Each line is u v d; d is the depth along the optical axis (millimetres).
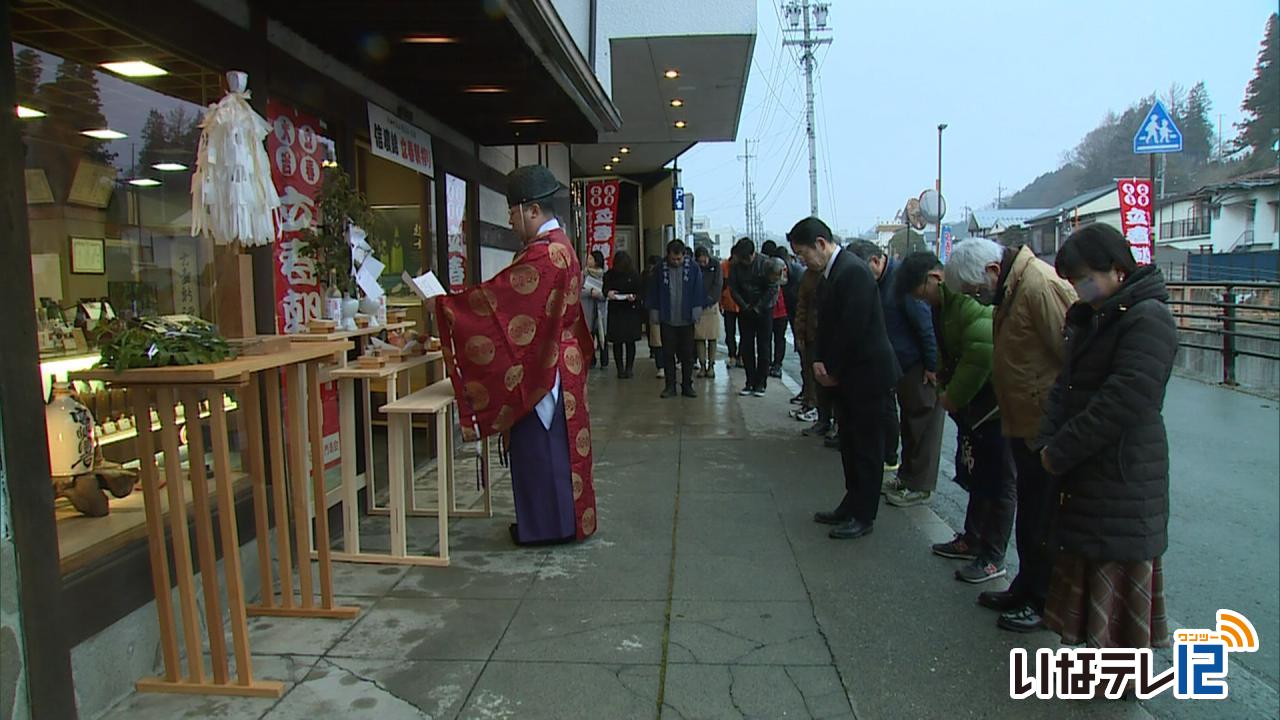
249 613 3725
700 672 3219
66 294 3291
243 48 3848
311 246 4598
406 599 3930
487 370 4277
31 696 2447
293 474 3623
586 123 7043
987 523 4156
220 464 2945
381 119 5535
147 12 3178
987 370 4023
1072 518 2986
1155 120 11773
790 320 8703
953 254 3822
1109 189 41625
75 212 3334
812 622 3674
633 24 9188
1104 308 2930
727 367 13242
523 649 3404
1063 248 3018
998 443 4082
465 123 7059
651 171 19562
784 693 3068
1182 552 5160
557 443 4664
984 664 3303
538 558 4488
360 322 4750
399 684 3121
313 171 4680
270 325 4055
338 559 4430
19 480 2410
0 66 2373
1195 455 7664
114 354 2799
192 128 3654
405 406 4262
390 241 6918
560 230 4527
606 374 12453
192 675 3041
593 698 3023
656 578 4191
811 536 4852
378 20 4254
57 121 3219
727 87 11328
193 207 3430
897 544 4723
